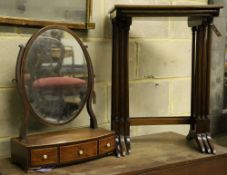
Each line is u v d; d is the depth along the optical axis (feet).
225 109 5.66
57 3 4.09
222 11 5.41
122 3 4.66
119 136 4.09
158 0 4.96
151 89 5.02
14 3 3.80
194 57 4.37
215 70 5.46
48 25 3.84
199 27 4.12
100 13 4.49
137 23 4.80
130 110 4.85
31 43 3.53
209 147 4.15
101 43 4.53
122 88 4.07
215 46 5.40
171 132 5.08
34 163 3.42
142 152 4.10
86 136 3.76
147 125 4.71
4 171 3.44
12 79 3.90
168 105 5.20
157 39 5.00
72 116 3.89
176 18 4.39
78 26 4.25
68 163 3.60
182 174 3.85
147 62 4.94
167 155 4.01
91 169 3.54
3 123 3.91
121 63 4.04
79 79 3.89
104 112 4.65
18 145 3.54
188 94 5.38
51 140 3.59
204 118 4.26
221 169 4.15
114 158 3.88
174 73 5.21
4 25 3.81
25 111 3.56
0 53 3.83
